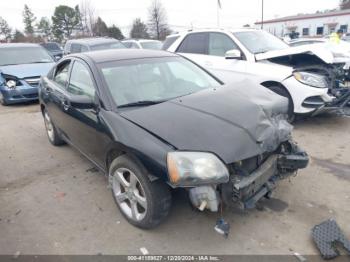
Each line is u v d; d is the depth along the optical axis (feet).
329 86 17.35
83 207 11.02
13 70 28.04
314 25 142.82
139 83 11.25
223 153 7.94
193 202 8.45
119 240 9.25
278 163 9.61
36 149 16.96
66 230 9.86
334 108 16.99
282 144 9.95
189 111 9.34
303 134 16.93
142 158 8.39
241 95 10.48
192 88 11.78
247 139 8.38
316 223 9.50
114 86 10.80
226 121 8.79
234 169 8.34
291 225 9.46
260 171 8.74
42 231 9.88
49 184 12.84
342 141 15.71
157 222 9.13
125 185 9.67
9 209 11.20
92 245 9.13
